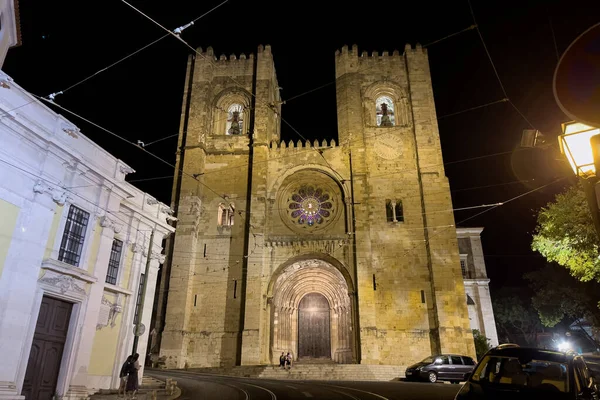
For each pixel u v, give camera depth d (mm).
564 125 7008
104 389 17891
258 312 36531
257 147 42406
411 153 42312
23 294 14219
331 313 43031
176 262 38438
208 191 41969
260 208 40094
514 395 7645
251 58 47938
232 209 41781
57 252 15836
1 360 13266
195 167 42031
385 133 43125
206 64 46938
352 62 46031
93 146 18516
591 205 6504
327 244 39031
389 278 37719
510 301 57531
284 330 41000
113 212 19062
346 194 40875
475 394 7953
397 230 39312
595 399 7613
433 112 43312
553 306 45312
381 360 35094
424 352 35375
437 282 36750
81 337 16703
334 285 42656
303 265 40438
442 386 22500
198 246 39875
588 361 15273
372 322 35625
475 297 46750
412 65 45656
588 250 21906
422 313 36562
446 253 37594
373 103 45000
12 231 14180
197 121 44250
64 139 16906
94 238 17922
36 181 15133
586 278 23391
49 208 15578
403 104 44688
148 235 21875
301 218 41531
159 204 23391
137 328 18594
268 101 44844
